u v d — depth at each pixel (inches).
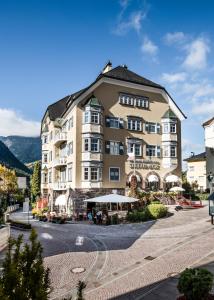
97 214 1278.3
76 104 1654.8
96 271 625.3
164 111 1931.6
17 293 215.3
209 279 377.4
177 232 986.7
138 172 1769.2
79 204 1567.4
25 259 240.7
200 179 2637.8
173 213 1376.7
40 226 1262.3
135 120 1808.6
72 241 922.7
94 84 1699.1
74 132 1653.5
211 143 2087.8
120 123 1756.9
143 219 1250.0
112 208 1584.6
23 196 2950.3
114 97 1763.0
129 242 884.0
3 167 2709.2
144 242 875.4
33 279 231.3
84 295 499.2
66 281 570.3
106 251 786.2
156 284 530.3
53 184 1964.8
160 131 1893.5
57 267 656.4
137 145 1793.8
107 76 1733.5
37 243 253.0
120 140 1742.1
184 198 1705.2
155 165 1834.4
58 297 496.4
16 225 1230.3
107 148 1692.9
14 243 249.3
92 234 1033.5
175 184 1870.1
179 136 1931.6
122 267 644.7
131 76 1887.3
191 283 376.8
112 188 1673.2
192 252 726.5
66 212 1632.6
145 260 687.7
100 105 1662.2
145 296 479.5
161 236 944.9
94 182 1612.9
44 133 2240.4
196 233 949.8
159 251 761.0
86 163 1614.2
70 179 1689.2
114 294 497.4
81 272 620.1
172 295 476.1
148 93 1891.0
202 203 1700.3
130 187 1715.1
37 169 2790.4
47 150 2209.6
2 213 1462.8
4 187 2593.5
